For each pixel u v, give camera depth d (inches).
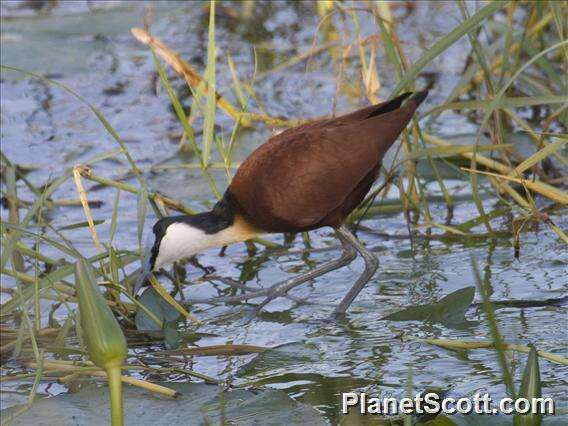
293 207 371.9
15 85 604.7
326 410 303.7
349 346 349.7
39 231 426.0
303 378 326.0
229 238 387.5
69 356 349.1
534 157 375.6
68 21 658.2
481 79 559.2
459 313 362.3
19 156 517.3
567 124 405.7
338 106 559.5
